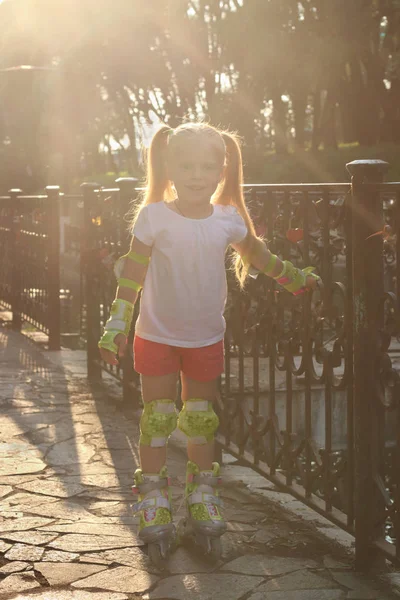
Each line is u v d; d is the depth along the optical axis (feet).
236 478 13.28
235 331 13.07
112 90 92.94
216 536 9.78
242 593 9.06
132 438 15.52
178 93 86.33
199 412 10.18
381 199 9.29
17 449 14.71
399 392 9.02
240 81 76.28
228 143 10.14
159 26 81.87
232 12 71.72
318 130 77.77
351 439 9.89
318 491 14.43
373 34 66.13
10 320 32.48
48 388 19.92
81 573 9.51
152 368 9.87
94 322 20.85
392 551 9.21
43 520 11.20
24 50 82.89
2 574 9.45
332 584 9.30
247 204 12.46
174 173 9.50
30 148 71.67
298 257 11.41
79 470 13.51
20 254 29.78
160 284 9.63
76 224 27.43
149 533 9.65
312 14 64.54
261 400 20.27
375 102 69.31
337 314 10.14
